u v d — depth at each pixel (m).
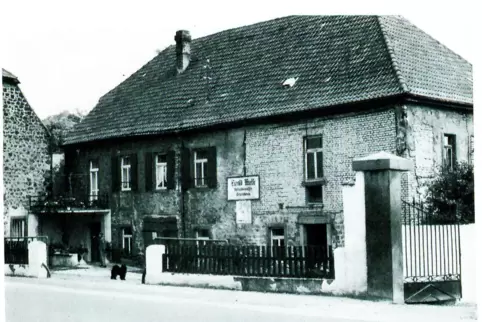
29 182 31.42
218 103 26.95
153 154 29.25
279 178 24.39
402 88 20.80
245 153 25.50
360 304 14.18
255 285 17.34
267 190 24.73
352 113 22.31
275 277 16.95
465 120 22.94
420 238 15.18
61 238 32.22
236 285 17.80
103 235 30.36
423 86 21.66
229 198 25.98
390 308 13.61
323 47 25.36
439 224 15.60
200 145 27.17
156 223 28.81
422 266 15.11
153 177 29.20
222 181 26.30
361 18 25.06
